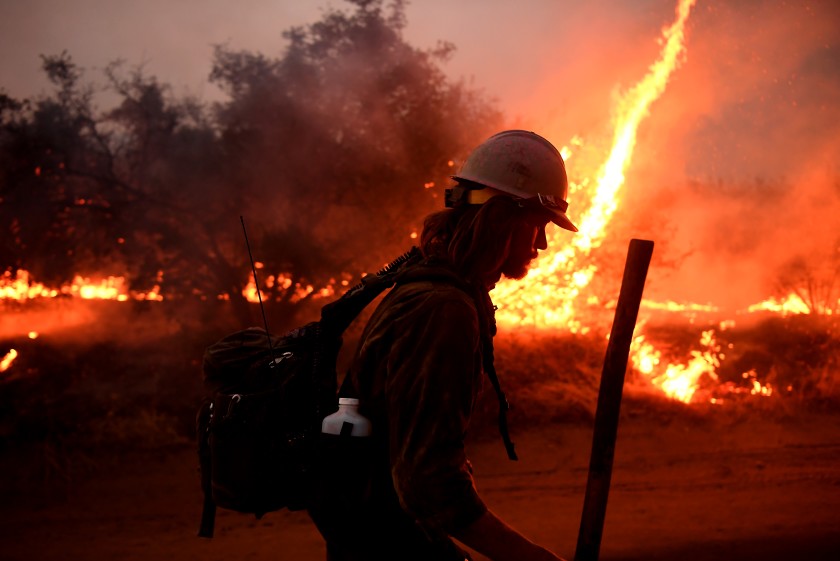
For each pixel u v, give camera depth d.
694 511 6.55
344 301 1.98
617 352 2.15
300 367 1.97
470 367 1.66
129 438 8.23
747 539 5.31
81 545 6.07
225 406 1.97
